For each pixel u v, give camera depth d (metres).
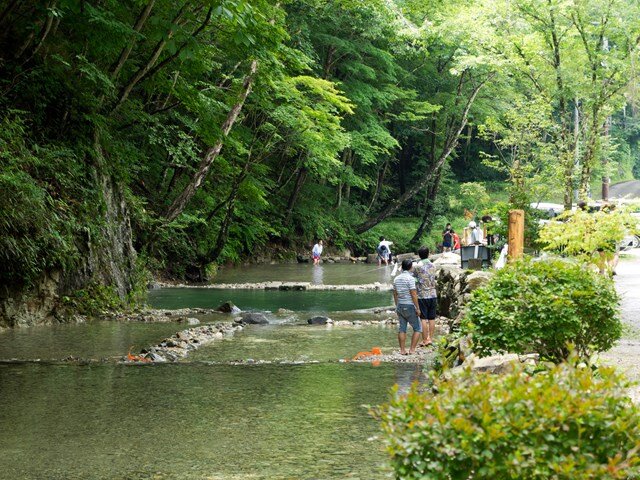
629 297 15.66
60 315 17.94
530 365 7.41
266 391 10.34
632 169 75.12
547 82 26.06
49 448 7.61
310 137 34.16
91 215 19.48
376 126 45.44
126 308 20.12
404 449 3.90
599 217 14.62
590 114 26.14
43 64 18.59
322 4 41.59
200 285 29.45
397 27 41.53
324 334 16.42
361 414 9.01
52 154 18.12
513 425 3.84
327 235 49.47
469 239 23.42
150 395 10.07
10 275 16.50
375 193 53.22
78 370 11.89
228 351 14.02
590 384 4.06
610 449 3.89
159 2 19.69
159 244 29.91
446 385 4.28
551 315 7.90
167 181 33.69
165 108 25.03
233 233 39.12
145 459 7.21
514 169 26.14
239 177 31.98
